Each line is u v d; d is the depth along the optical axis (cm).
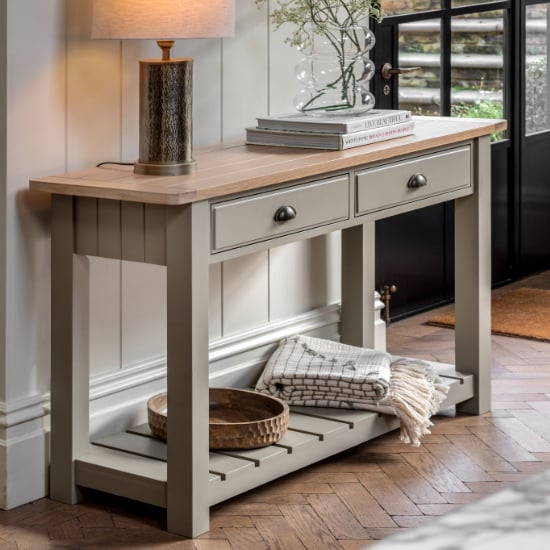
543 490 38
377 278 439
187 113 237
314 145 269
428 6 441
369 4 295
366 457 288
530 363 388
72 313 242
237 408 281
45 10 242
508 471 276
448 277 478
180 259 219
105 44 260
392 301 450
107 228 231
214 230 222
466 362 327
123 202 227
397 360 304
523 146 520
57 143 250
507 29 496
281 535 234
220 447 251
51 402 251
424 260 464
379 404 283
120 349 276
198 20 230
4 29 234
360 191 266
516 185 519
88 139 258
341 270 348
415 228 456
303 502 255
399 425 292
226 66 300
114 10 227
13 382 248
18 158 241
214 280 304
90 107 258
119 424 274
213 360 302
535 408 333
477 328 322
